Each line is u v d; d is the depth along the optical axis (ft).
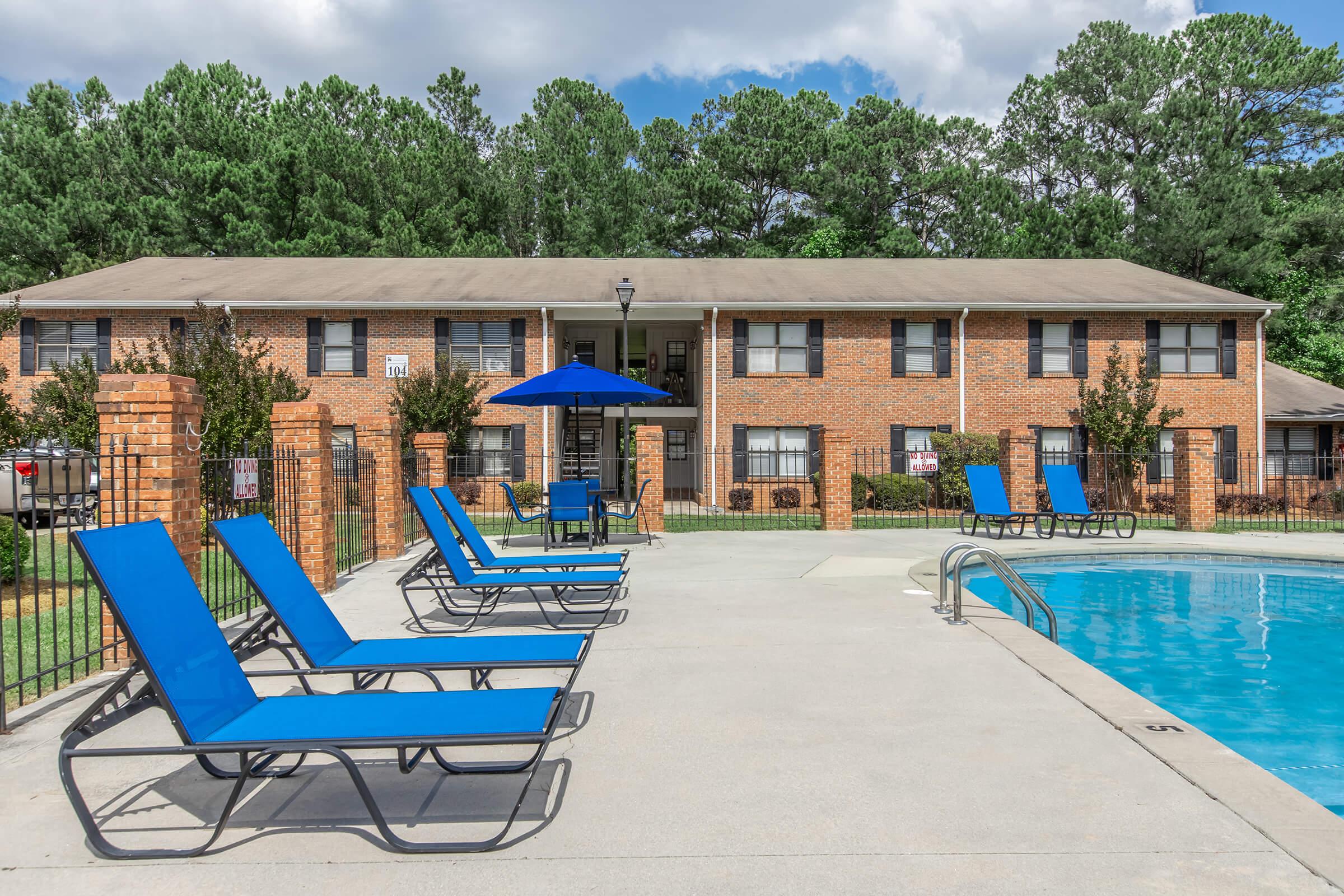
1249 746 15.96
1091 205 121.60
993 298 78.23
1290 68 130.21
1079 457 76.54
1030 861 9.29
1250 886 8.68
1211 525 52.95
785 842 9.85
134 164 108.06
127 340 73.77
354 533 42.75
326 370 76.74
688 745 13.20
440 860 9.49
